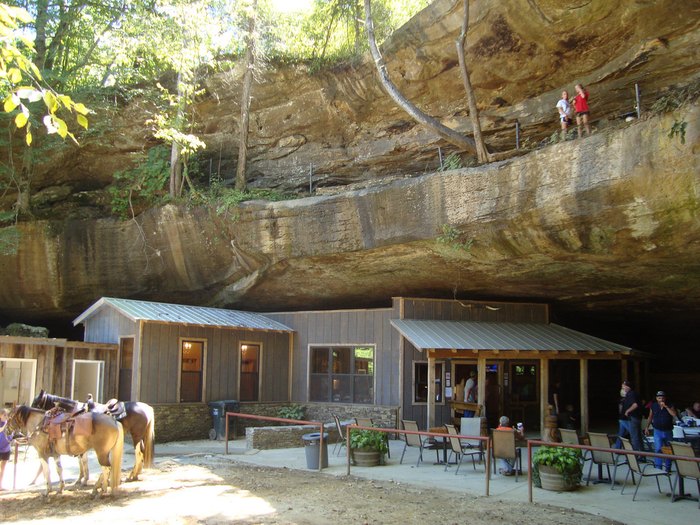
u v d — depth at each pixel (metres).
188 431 15.50
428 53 16.70
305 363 17.75
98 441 8.62
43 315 22.12
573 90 15.24
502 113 16.62
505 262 14.14
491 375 16.53
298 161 20.52
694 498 8.78
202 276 19.59
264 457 12.55
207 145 21.61
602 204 11.07
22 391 14.73
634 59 13.73
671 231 10.67
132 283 20.52
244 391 17.03
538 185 11.98
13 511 7.92
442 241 13.80
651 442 11.95
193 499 8.65
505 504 8.47
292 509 8.10
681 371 22.12
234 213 17.64
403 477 10.39
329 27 19.56
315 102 19.89
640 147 10.42
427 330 15.62
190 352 16.00
